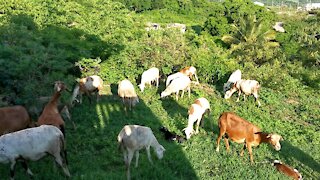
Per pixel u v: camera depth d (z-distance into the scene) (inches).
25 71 447.5
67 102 515.8
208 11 2341.3
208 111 496.4
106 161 383.9
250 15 1434.5
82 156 391.2
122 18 836.0
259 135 413.1
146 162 383.9
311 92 802.2
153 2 2277.3
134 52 721.0
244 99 657.6
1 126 366.3
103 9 869.2
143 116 526.0
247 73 791.1
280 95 729.6
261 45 1152.2
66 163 340.5
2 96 444.1
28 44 479.2
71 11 778.2
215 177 377.1
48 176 336.8
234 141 429.7
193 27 1624.0
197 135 481.1
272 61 1045.8
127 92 532.4
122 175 350.0
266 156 441.7
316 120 607.2
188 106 599.5
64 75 562.3
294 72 942.4
